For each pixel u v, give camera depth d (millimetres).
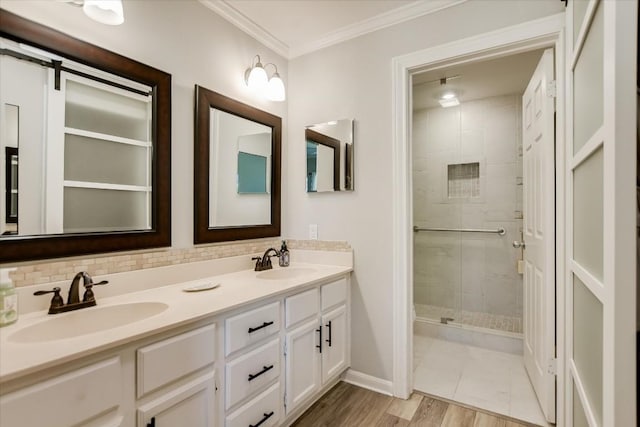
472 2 1800
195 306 1283
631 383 694
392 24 2039
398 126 2020
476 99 3152
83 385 887
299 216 2418
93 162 1380
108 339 939
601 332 876
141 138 1543
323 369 1906
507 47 1730
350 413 1845
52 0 1259
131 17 1513
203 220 1820
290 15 2035
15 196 1172
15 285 1157
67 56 1294
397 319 2023
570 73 1386
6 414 755
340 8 1965
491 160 3109
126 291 1467
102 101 1407
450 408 1898
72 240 1297
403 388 1999
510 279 3039
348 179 2182
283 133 2436
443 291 3307
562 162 1601
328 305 1950
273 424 1534
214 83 1908
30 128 1208
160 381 1072
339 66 2250
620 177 714
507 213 3049
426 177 3383
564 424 1575
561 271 1608
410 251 2061
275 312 1554
